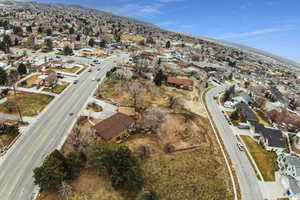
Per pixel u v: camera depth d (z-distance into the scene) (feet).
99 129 153.07
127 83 256.73
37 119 170.19
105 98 219.41
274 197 127.65
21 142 142.10
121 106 204.03
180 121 188.85
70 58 366.43
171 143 156.35
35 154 132.77
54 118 174.40
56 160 102.53
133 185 105.29
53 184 99.91
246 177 140.56
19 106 184.65
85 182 112.16
